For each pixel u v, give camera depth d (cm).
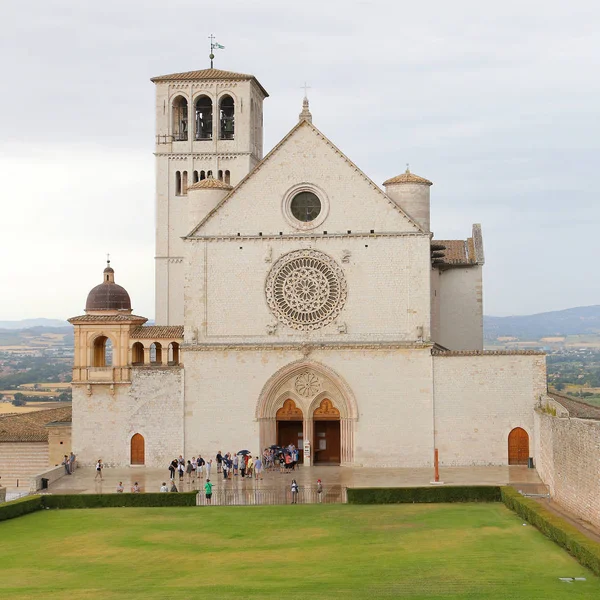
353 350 10150
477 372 10025
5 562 6512
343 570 6012
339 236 10238
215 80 12812
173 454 10269
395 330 10175
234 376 10269
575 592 5250
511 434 9994
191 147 12800
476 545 6612
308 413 10262
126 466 10312
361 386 10138
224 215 10381
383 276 10200
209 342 10325
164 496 8581
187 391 10281
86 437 10344
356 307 10212
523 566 5944
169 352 10562
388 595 5303
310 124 10331
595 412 10400
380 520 7669
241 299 10331
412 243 10188
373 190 10238
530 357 9975
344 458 10181
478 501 8462
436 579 5675
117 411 10331
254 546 6844
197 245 10388
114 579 5966
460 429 10019
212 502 8675
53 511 8469
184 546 6900
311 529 7381
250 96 12875
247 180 10375
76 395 10362
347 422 10175
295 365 10200
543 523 6888
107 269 11031
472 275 11731
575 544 6066
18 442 10775
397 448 10088
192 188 10581
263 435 10238
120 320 10388
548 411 9250
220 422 10244
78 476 9856
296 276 10288
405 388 10088
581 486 7019
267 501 8644
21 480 10744
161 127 12838
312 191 10312
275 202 10331
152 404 10306
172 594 5481
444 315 11738
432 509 8144
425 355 10075
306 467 10231
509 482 8975
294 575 5922
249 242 10344
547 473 8706
